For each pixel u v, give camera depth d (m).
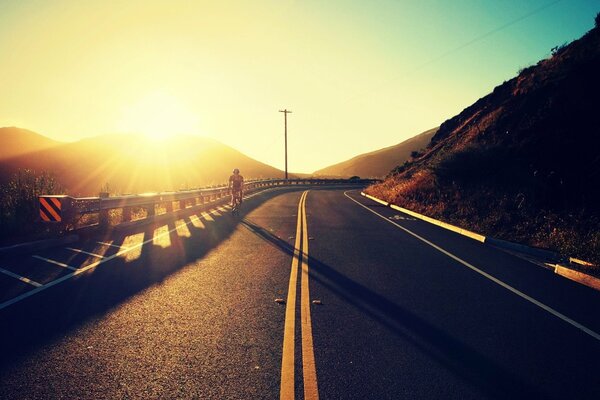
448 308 5.67
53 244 9.16
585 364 4.06
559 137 17.77
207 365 3.74
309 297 5.91
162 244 9.94
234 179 17.91
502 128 22.06
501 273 7.98
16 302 5.36
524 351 4.32
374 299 5.93
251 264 7.98
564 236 10.91
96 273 6.96
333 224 14.77
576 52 22.41
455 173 20.58
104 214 11.31
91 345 4.11
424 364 3.92
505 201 15.28
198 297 5.79
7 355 3.84
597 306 6.04
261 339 4.37
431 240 11.77
